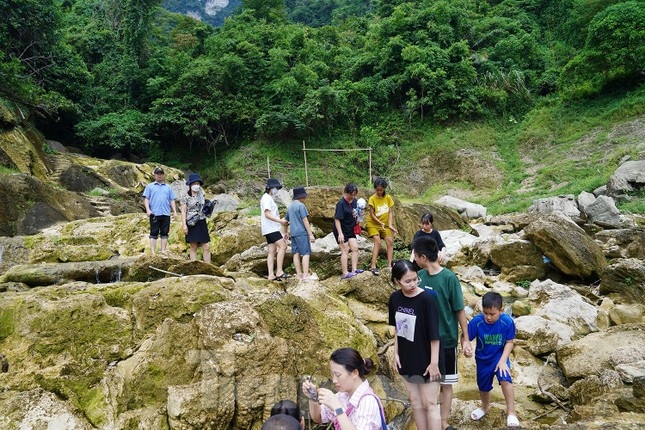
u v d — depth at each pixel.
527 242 10.48
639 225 13.69
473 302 8.72
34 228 12.08
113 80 30.20
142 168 22.44
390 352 6.43
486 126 29.16
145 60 32.03
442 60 30.08
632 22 23.73
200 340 5.12
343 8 51.22
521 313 8.33
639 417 4.41
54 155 20.25
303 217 7.61
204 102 28.77
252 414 4.70
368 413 2.99
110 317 5.38
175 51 33.88
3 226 11.65
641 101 23.62
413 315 3.71
